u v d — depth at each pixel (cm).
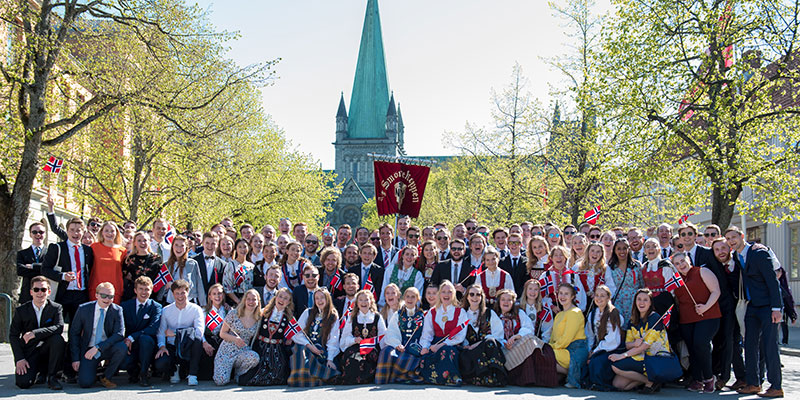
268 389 1005
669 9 2369
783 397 954
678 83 2352
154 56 2266
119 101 2119
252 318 1090
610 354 1009
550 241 1355
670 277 1020
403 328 1085
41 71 1955
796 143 2269
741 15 2286
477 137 3806
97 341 1044
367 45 13300
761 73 2377
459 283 1188
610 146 2536
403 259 1234
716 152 2194
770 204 2219
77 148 2902
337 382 1058
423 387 1014
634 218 3198
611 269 1097
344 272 1237
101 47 2619
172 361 1080
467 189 4772
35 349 1029
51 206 1253
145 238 1168
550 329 1091
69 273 1102
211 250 1227
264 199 3853
